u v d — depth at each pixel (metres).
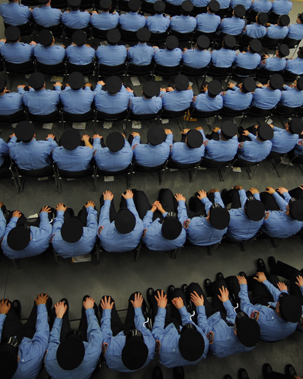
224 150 3.63
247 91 4.03
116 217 2.76
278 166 4.56
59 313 2.69
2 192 3.65
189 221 3.11
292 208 3.18
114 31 4.14
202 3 5.45
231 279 3.32
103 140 4.07
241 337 2.44
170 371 2.90
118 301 3.19
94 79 4.97
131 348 2.22
